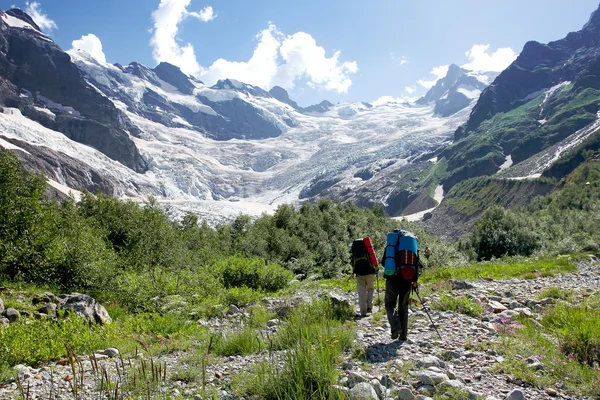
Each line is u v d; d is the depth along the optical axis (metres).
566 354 5.78
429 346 6.42
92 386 5.49
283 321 8.79
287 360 5.12
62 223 19.94
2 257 15.99
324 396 4.25
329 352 5.22
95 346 8.29
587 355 5.54
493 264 23.91
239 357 6.67
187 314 12.09
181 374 5.73
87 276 16.09
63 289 15.77
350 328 7.62
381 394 4.46
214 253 32.72
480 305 9.62
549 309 8.49
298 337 6.50
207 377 5.67
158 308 13.22
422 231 48.78
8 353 7.02
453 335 7.10
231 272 19.80
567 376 5.05
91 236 19.55
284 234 48.59
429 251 7.28
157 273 16.16
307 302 10.82
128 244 26.61
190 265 24.78
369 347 6.43
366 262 9.41
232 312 12.88
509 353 5.77
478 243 49.56
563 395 4.58
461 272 18.34
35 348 7.52
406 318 6.85
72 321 9.03
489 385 4.86
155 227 27.52
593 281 14.45
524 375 5.04
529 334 6.74
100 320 10.80
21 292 13.08
